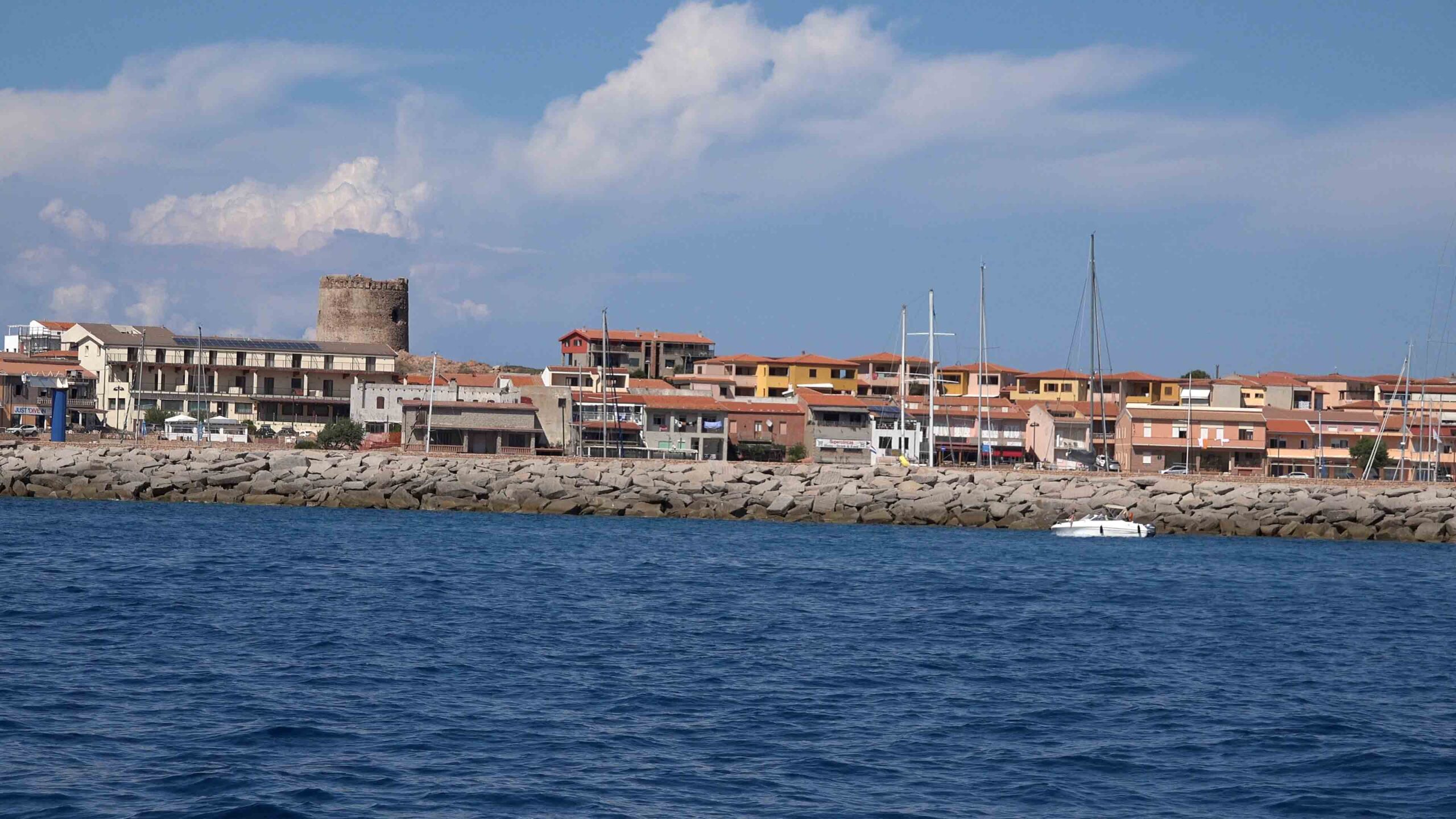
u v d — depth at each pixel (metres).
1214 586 121.94
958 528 194.62
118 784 46.38
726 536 166.88
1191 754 54.31
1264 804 47.91
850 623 89.12
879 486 199.38
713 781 48.72
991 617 94.50
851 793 47.72
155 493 199.62
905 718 59.44
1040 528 195.62
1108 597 110.38
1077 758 53.34
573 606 94.19
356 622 83.19
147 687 61.53
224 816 43.41
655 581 112.38
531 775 48.91
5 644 71.38
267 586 99.75
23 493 199.50
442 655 71.94
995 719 59.72
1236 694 67.19
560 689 63.84
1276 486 196.50
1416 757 54.50
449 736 54.09
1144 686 68.56
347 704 59.22
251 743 52.12
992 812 46.12
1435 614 104.44
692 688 64.81
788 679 68.00
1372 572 142.75
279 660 69.06
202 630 78.00
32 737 51.94
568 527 174.75
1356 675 74.19
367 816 43.75
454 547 139.12
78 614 82.75
